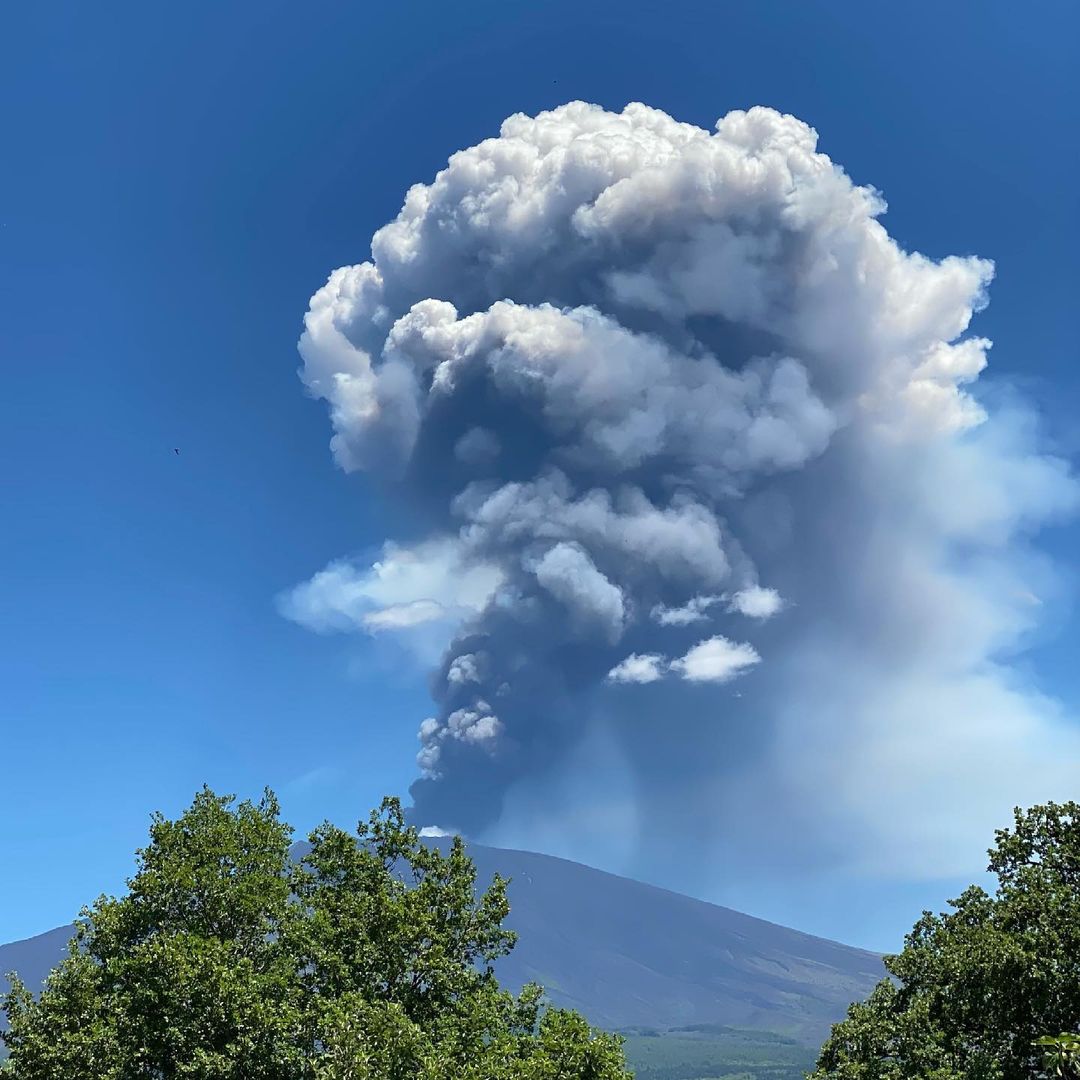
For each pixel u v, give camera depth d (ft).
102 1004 149.89
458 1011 154.61
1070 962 134.92
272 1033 142.41
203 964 144.77
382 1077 130.93
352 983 153.58
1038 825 155.43
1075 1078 92.17
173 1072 145.18
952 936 157.17
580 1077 139.95
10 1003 154.51
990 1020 142.31
